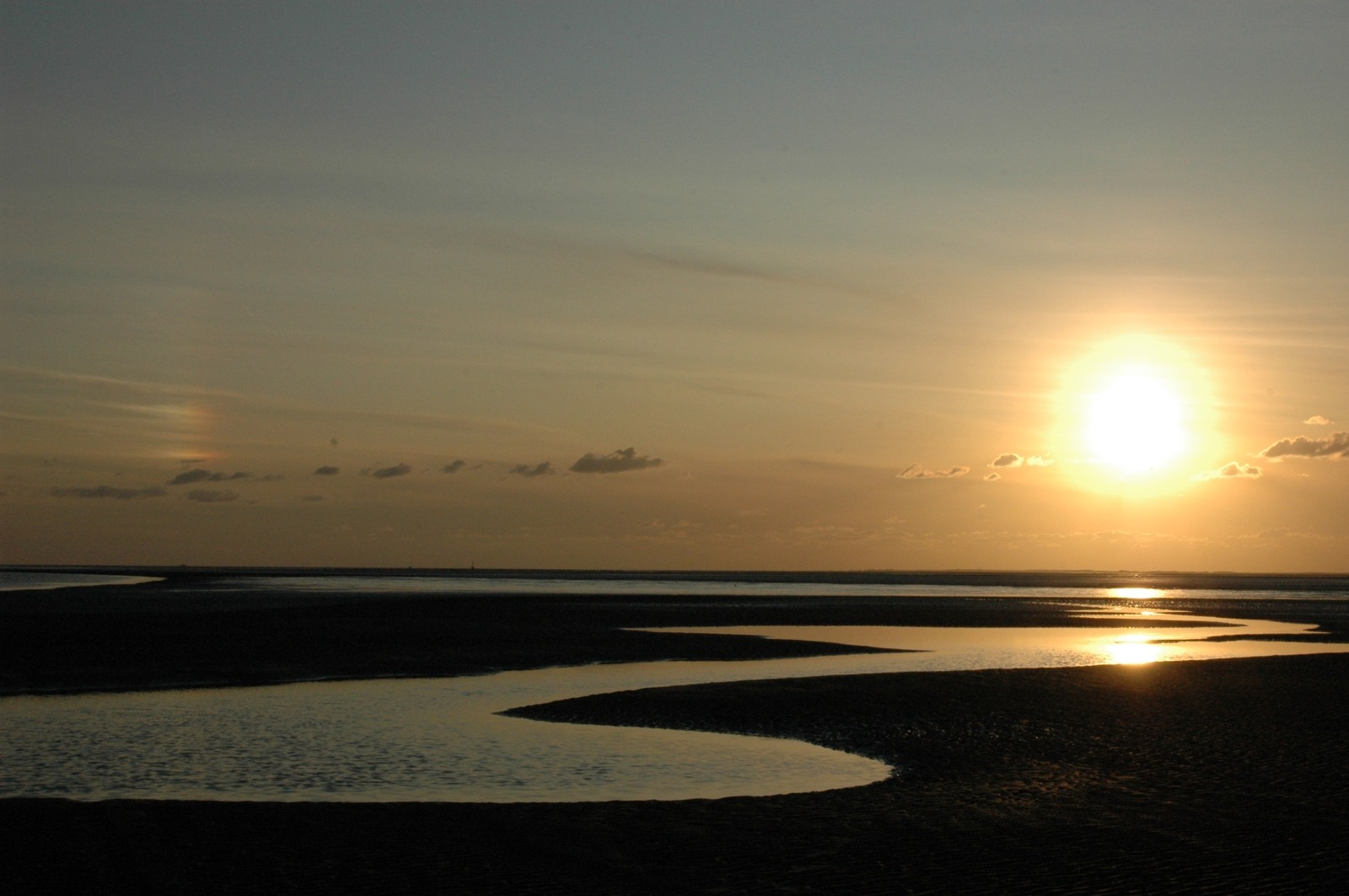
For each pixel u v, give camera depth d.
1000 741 25.31
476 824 17.16
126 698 31.62
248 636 50.59
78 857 15.22
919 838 16.62
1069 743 24.94
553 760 23.09
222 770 21.97
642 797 19.83
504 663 42.25
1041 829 17.16
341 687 34.56
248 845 15.84
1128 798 19.41
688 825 17.28
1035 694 32.56
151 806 17.98
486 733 26.23
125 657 40.94
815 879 14.61
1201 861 15.37
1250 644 55.81
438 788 20.50
